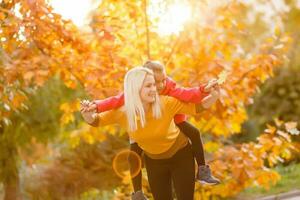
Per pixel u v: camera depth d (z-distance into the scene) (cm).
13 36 845
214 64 916
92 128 1060
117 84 874
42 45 871
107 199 1466
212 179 556
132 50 956
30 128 1380
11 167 1458
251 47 1002
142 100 520
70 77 884
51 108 1342
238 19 975
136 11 934
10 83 842
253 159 912
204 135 1091
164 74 544
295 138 1947
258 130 2056
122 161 1481
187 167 555
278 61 946
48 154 1562
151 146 543
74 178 1522
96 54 873
